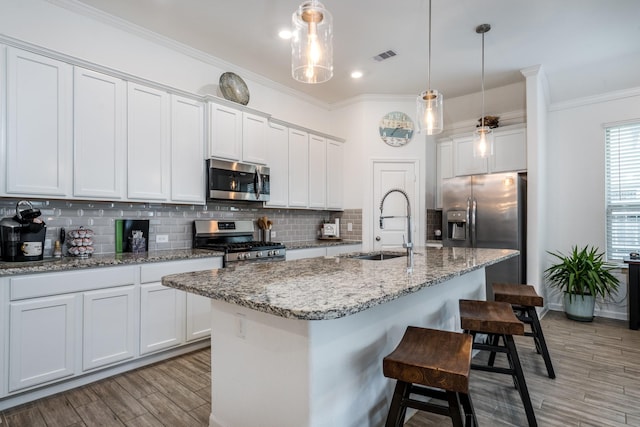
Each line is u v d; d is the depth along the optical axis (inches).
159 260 107.2
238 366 63.8
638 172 161.2
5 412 80.6
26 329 82.8
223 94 143.7
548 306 179.6
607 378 99.2
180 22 119.8
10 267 81.8
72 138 98.6
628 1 107.3
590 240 171.8
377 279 64.0
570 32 125.7
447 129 221.8
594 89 166.4
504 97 186.4
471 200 173.8
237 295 50.9
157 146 117.6
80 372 91.4
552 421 77.8
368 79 168.7
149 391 90.7
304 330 53.1
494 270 165.5
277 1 108.0
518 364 74.8
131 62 122.0
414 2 108.7
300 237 188.1
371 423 65.9
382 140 189.9
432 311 90.4
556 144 181.6
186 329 114.1
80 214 110.5
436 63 150.9
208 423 76.6
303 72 77.7
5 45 87.6
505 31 125.3
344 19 118.0
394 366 51.8
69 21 108.0
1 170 86.4
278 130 161.3
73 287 90.2
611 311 165.6
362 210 189.0
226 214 152.9
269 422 58.1
